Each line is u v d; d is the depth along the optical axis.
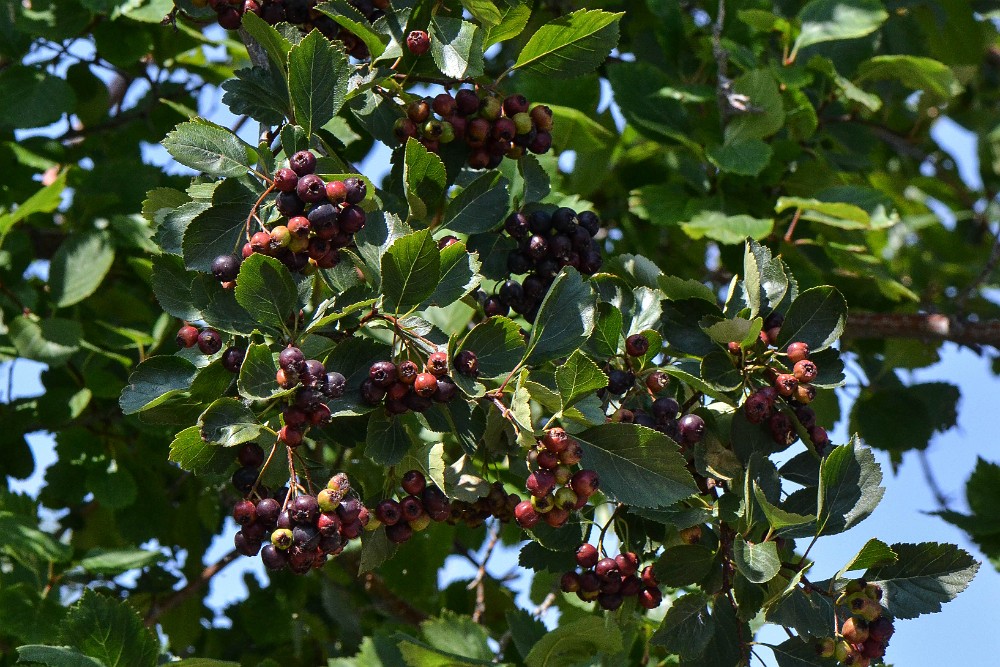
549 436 2.54
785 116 4.60
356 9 2.90
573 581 2.93
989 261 4.98
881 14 4.78
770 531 2.79
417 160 2.84
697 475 2.95
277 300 2.51
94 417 4.63
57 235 5.07
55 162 4.86
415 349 2.62
